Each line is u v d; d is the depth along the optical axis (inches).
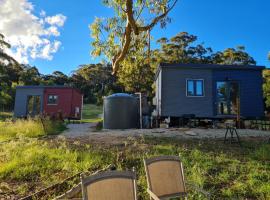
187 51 1486.2
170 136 397.7
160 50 1430.9
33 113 896.3
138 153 271.3
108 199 104.3
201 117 605.0
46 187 192.9
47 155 265.1
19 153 279.0
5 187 195.0
